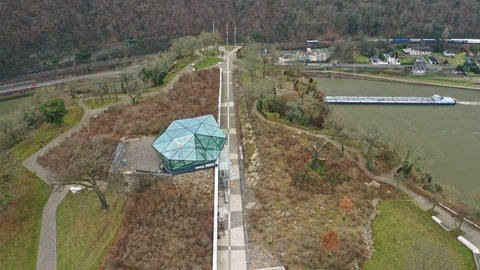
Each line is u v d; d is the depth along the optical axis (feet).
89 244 237.45
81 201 270.26
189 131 297.94
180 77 485.56
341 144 356.18
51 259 232.73
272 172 302.25
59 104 372.38
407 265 236.84
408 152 333.83
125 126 350.23
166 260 224.33
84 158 288.92
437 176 359.46
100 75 633.61
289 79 517.55
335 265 229.25
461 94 577.43
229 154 325.83
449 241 263.49
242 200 273.33
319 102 442.09
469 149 413.80
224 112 398.21
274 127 369.50
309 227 256.93
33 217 263.70
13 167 297.74
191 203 257.14
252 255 230.48
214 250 223.10
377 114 506.07
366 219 279.28
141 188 267.59
